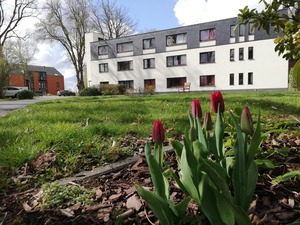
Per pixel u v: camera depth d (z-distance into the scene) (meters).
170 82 34.34
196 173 1.12
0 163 2.50
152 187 1.82
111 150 2.73
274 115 4.92
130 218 1.47
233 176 1.12
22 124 4.41
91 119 4.90
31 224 1.52
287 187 1.66
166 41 34.00
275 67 27.30
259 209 1.44
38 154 2.65
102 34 42.38
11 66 28.39
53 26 38.97
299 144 2.38
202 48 31.53
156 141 1.28
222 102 1.37
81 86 41.59
